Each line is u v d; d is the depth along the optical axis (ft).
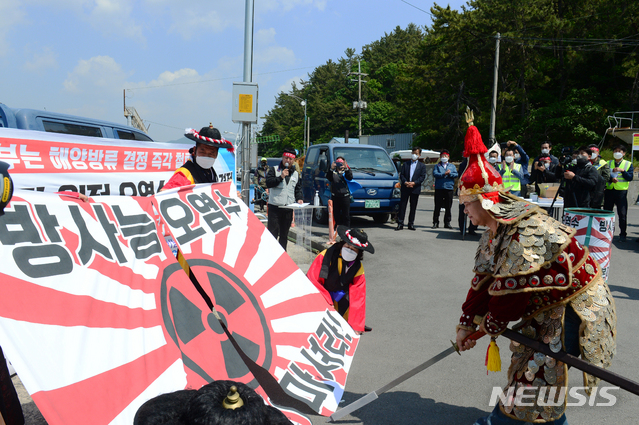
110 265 6.59
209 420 2.94
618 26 95.81
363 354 13.17
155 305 6.79
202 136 10.73
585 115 96.48
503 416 7.89
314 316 9.41
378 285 20.79
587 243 17.65
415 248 28.94
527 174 33.60
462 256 26.73
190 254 8.14
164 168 16.06
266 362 7.75
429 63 124.57
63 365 5.20
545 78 102.17
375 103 240.53
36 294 5.47
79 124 16.44
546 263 6.70
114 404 5.39
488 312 7.98
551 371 7.33
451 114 123.65
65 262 6.02
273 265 9.43
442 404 10.41
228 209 9.59
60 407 4.92
